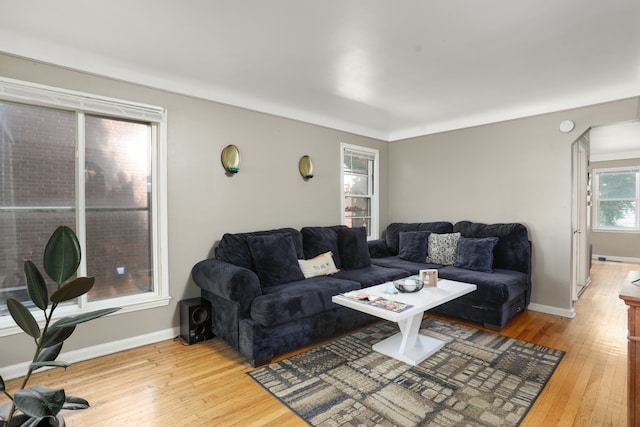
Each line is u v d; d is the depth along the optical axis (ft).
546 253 12.04
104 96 8.51
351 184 15.39
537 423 5.92
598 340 9.55
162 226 9.54
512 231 12.17
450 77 9.53
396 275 11.49
